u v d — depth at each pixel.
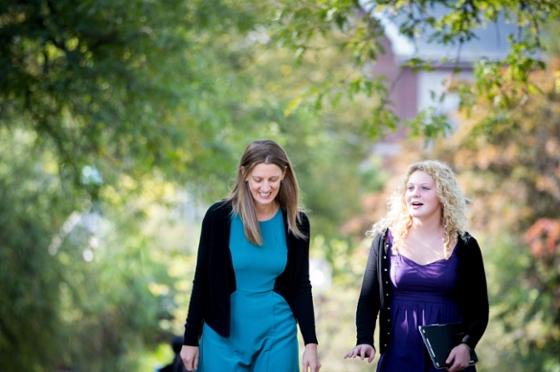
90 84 24.36
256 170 12.30
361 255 38.19
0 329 35.34
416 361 12.52
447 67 28.05
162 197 37.97
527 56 18.22
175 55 25.17
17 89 23.75
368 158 61.12
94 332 39.88
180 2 23.66
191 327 12.77
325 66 43.31
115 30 24.12
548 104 28.56
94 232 39.38
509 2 17.33
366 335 12.80
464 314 12.69
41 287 36.12
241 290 12.70
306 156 52.62
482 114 22.98
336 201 57.34
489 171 31.77
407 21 18.70
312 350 12.66
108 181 31.55
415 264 12.62
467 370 12.60
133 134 25.97
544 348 32.00
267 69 42.75
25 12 23.89
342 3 17.48
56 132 26.88
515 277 32.88
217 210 12.77
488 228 32.03
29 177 36.03
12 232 35.31
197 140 29.94
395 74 60.03
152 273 48.66
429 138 19.62
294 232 12.72
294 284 12.80
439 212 12.80
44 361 36.75
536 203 31.23
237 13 25.11
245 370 12.60
